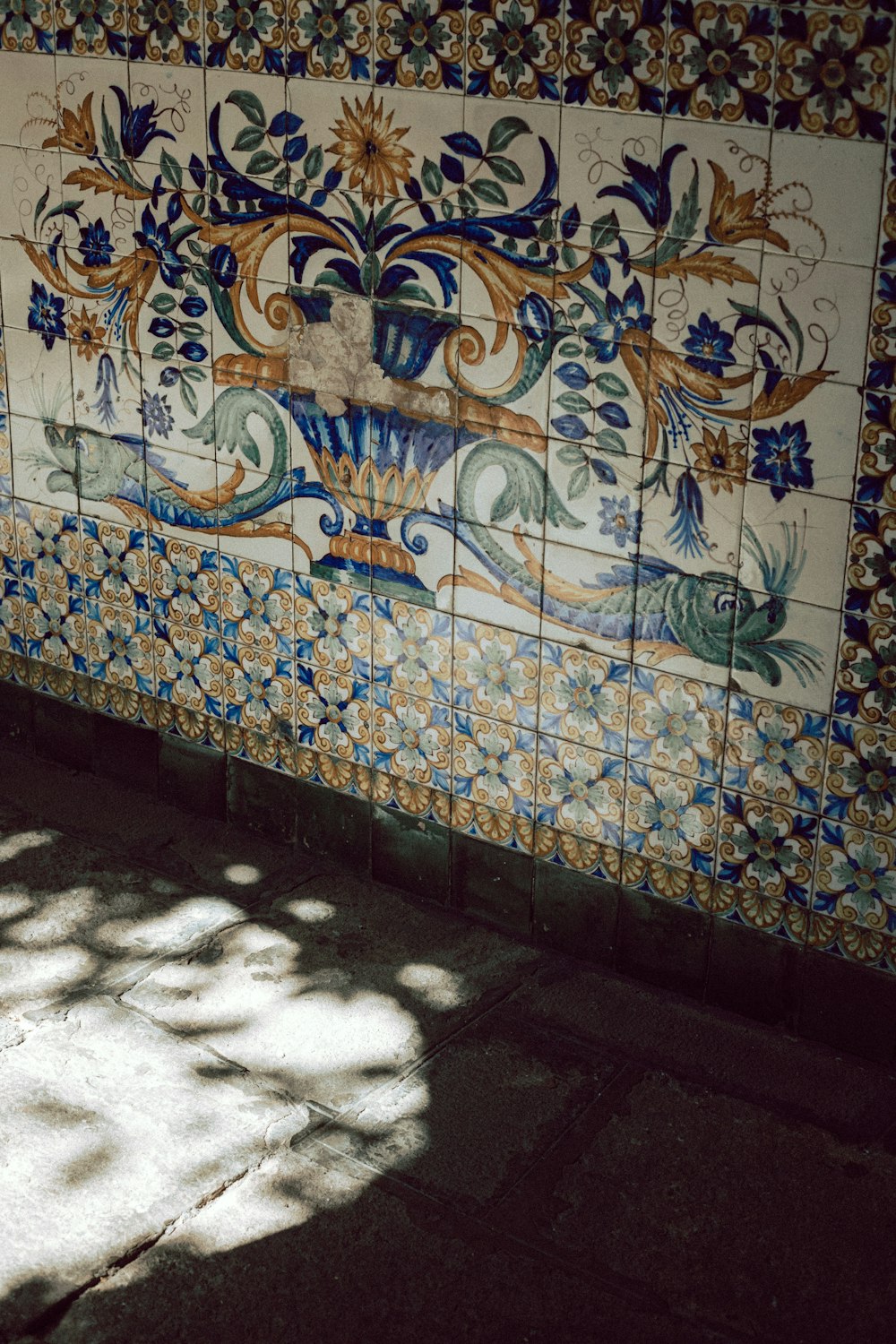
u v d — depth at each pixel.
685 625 3.90
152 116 4.39
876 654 3.63
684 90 3.50
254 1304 3.17
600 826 4.22
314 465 4.43
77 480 4.99
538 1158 3.60
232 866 4.81
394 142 3.97
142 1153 3.56
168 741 5.09
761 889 3.99
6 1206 3.39
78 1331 3.09
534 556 4.10
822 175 3.37
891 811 3.72
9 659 5.42
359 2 3.91
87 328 4.78
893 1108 3.78
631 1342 3.11
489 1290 3.22
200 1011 4.09
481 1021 4.08
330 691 4.64
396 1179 3.51
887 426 3.46
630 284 3.72
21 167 4.74
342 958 4.35
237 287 4.40
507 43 3.71
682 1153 3.62
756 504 3.69
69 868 4.75
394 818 4.63
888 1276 3.29
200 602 4.84
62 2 4.45
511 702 4.28
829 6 3.25
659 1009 4.16
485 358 4.01
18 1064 3.85
